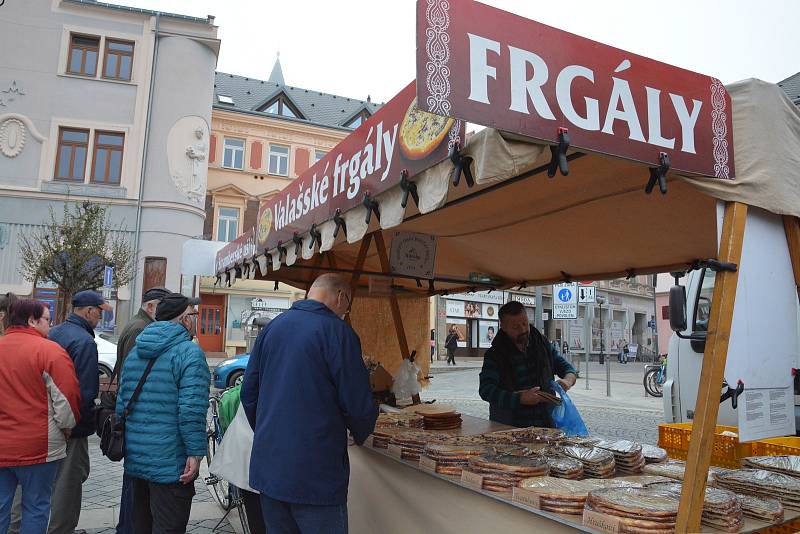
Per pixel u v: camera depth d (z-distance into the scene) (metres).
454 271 5.07
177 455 3.01
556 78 1.53
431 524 2.62
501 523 2.23
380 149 2.19
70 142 20.33
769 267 1.83
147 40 21.19
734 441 3.32
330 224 2.69
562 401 3.93
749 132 1.79
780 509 2.02
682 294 3.79
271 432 2.28
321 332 2.36
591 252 3.77
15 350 3.15
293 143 27.28
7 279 19.05
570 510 2.02
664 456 2.87
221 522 4.39
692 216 2.81
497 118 1.43
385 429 3.36
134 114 20.78
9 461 3.05
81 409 3.60
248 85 30.62
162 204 20.52
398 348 5.78
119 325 19.41
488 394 3.97
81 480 3.76
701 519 1.91
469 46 1.43
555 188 2.58
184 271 6.72
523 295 32.09
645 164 1.63
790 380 1.89
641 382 19.19
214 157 25.86
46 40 20.20
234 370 13.20
